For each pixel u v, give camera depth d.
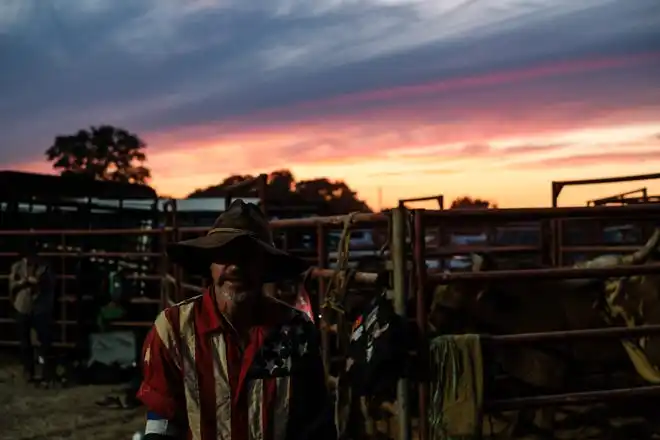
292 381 1.96
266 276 2.08
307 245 12.12
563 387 5.18
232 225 2.01
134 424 7.02
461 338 4.00
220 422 1.92
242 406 1.92
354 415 4.36
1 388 8.67
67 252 10.44
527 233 15.67
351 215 4.67
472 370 3.99
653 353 5.34
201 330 1.95
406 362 4.01
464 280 4.10
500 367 5.06
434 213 4.07
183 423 1.95
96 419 7.20
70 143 43.69
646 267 4.32
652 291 5.39
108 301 10.34
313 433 1.98
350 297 4.79
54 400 8.02
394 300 4.08
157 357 1.95
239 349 1.95
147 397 1.93
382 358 3.96
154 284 10.91
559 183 8.19
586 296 5.54
